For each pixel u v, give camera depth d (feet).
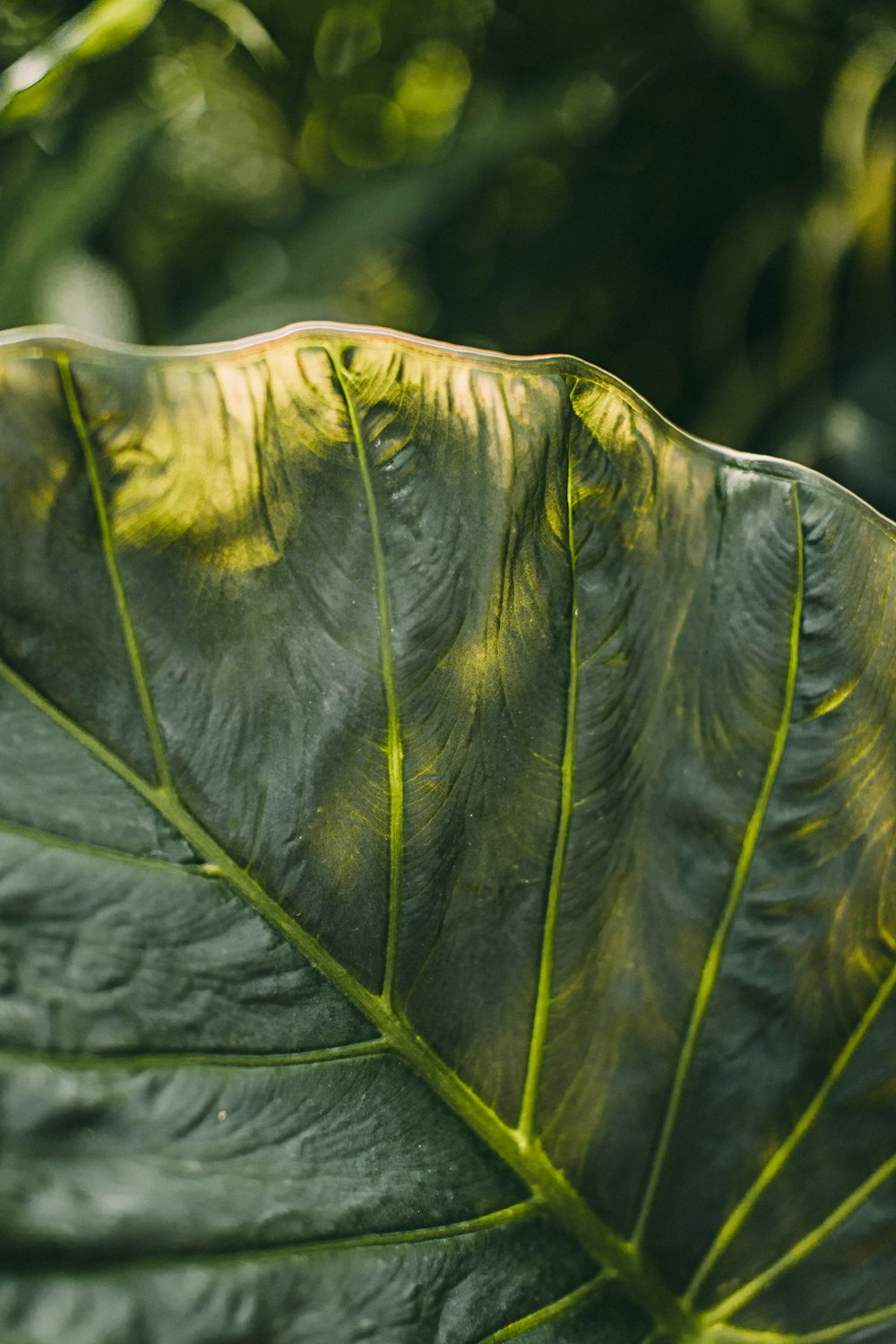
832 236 3.25
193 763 1.83
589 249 3.80
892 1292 2.07
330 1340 1.79
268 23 3.98
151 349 1.79
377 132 4.48
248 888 1.85
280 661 1.85
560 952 2.00
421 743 1.90
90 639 1.80
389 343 1.84
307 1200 1.81
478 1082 1.96
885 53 3.27
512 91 4.05
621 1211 2.02
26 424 1.76
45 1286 1.67
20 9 3.01
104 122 2.89
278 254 3.84
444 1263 1.88
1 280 2.78
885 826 2.04
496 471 1.88
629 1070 2.03
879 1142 2.08
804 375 3.27
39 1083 1.72
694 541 1.97
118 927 1.79
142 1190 1.73
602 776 1.98
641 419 1.93
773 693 2.01
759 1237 2.05
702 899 2.03
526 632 1.93
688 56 3.60
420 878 1.93
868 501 2.90
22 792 1.78
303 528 1.84
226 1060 1.81
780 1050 2.06
